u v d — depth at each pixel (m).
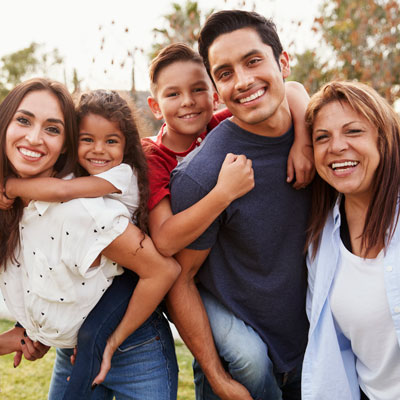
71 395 2.14
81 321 2.22
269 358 2.53
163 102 2.83
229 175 2.19
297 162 2.31
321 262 2.31
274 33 2.34
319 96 2.22
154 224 2.35
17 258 2.24
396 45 14.01
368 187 2.18
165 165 2.71
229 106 2.32
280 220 2.39
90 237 2.11
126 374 2.36
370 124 2.11
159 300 2.26
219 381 2.48
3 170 2.13
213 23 2.28
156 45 10.91
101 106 2.21
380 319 2.13
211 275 2.51
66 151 2.24
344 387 2.26
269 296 2.46
